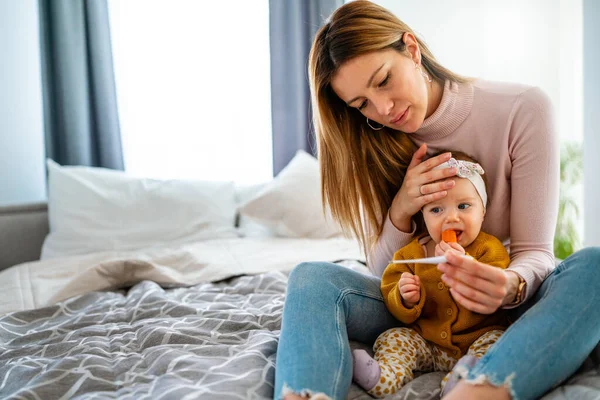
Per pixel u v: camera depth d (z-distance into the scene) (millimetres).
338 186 1370
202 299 1648
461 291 969
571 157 2828
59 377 1063
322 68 1189
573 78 2992
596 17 2193
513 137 1203
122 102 3006
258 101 3145
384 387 998
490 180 1262
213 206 2609
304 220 2529
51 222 2523
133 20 2996
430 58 1261
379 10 1162
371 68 1107
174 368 1078
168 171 3076
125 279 1817
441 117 1253
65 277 2033
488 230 1272
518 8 3029
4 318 1547
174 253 2045
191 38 3064
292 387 849
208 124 3105
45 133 2799
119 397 990
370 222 1381
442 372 1093
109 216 2496
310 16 3062
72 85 2803
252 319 1374
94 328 1392
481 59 3133
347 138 1330
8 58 2857
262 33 3123
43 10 2771
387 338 1123
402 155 1342
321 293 1070
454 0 3115
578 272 963
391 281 1214
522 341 867
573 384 922
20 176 2904
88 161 2877
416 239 1258
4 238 2605
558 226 2818
